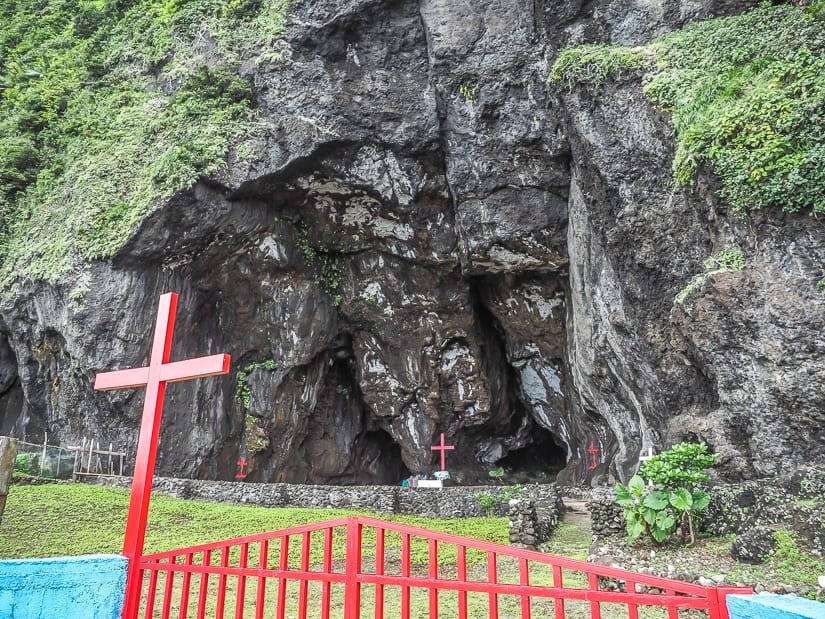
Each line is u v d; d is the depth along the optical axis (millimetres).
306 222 19953
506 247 17391
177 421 17328
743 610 2283
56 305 17000
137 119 19000
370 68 17406
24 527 10250
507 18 16078
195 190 16781
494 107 16266
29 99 20938
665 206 11898
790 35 10445
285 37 17484
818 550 6570
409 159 17672
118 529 10602
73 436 16828
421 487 14609
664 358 11867
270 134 17250
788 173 8992
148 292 17109
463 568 3158
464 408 23016
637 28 13961
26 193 20047
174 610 6488
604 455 18188
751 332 9281
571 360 18875
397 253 20594
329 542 3559
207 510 12250
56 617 3451
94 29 22672
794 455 8711
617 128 12703
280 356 20031
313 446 22250
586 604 6340
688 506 7777
